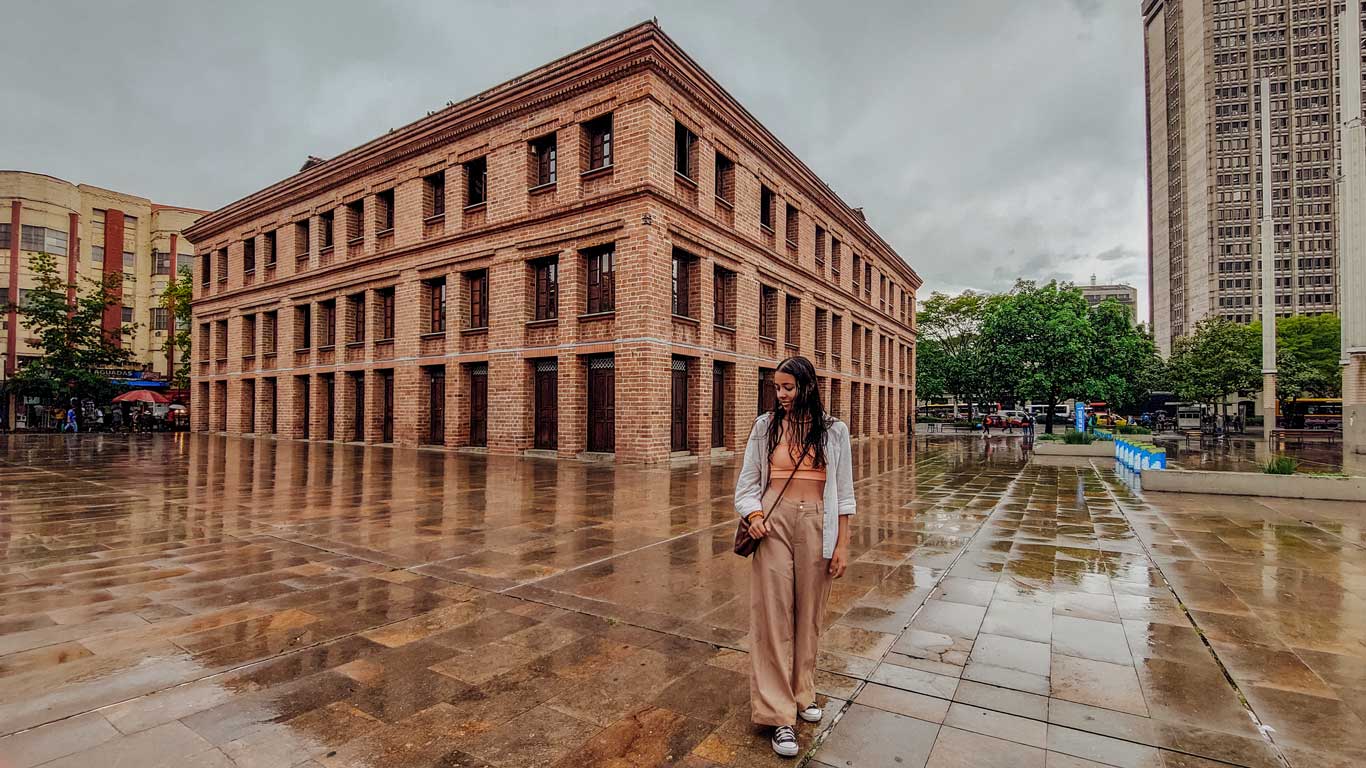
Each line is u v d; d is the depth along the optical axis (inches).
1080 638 150.6
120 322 1653.5
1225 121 3479.3
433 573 203.2
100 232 1656.0
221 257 1104.2
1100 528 290.8
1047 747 101.6
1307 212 3307.1
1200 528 291.1
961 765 96.2
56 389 1164.5
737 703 116.1
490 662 133.6
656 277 602.5
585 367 654.5
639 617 162.9
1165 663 135.7
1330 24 3265.3
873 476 525.7
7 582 187.5
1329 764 96.3
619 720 109.4
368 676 125.9
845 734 105.4
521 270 685.9
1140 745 102.3
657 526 286.7
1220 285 3454.7
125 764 93.4
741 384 742.5
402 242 797.2
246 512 311.9
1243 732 106.3
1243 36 3454.7
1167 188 4035.4
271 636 146.6
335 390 879.1
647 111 598.5
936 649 143.3
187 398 1438.2
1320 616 166.7
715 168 703.1
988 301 1886.1
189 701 114.1
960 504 365.7
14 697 114.1
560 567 212.1
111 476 457.1
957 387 1637.6
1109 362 978.7
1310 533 279.6
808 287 923.4
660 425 601.9
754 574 109.8
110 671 126.0
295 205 943.7
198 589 182.5
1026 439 1159.6
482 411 735.7
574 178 647.1
